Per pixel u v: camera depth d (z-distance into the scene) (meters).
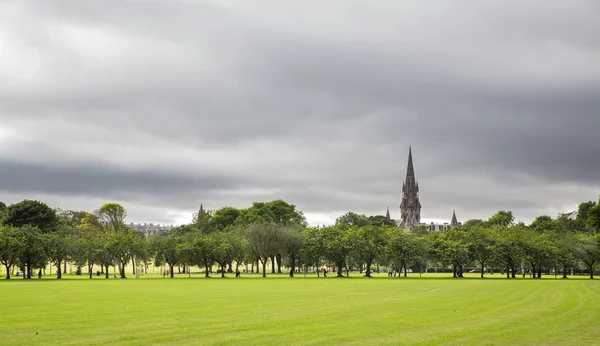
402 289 101.69
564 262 185.75
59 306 63.84
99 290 100.69
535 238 194.62
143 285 123.81
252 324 45.66
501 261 185.62
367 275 195.88
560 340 38.00
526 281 146.38
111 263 198.50
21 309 59.97
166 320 48.81
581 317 51.53
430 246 195.62
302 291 95.38
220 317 51.19
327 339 37.84
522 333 40.94
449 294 85.44
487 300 72.25
